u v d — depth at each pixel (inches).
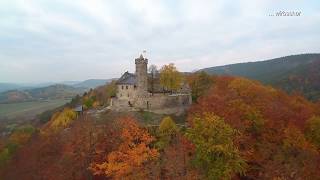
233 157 2333.9
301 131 3097.9
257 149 2805.1
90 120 3683.6
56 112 6545.3
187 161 2409.0
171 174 2326.5
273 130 3048.7
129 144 2753.4
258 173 2608.3
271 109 3405.5
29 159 3309.5
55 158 3164.4
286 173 2411.4
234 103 3272.6
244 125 2974.9
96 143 2989.7
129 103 4143.7
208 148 2297.0
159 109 4074.8
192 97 4512.8
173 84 4478.3
